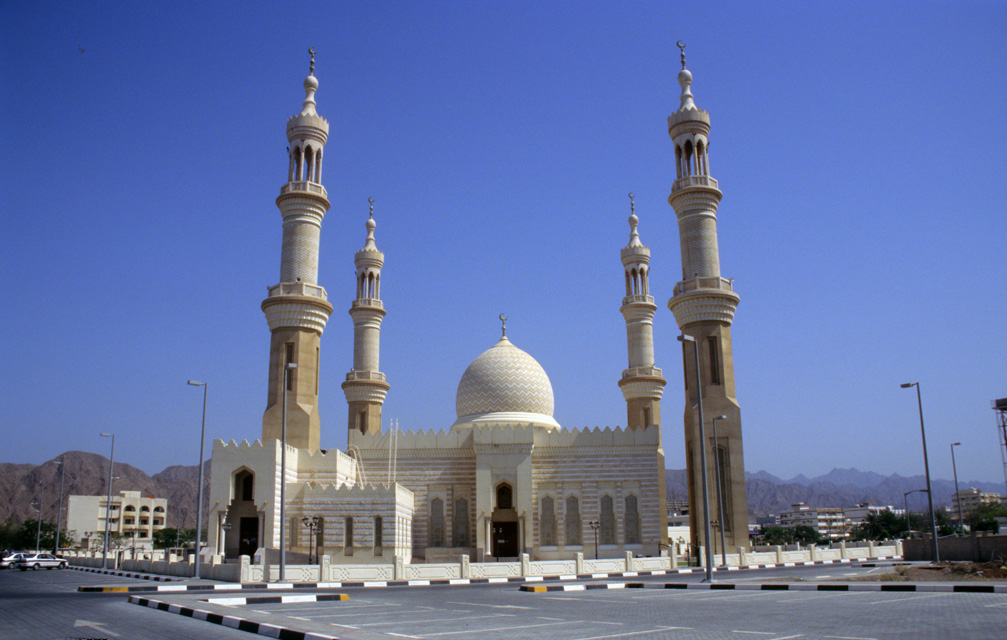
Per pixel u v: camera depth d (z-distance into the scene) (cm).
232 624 2403
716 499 7719
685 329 8262
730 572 6406
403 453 8456
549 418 9288
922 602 2923
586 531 8081
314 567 5328
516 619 2575
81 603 3353
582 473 8244
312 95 8625
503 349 9619
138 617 2688
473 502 8262
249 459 7025
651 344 10388
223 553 6944
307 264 8169
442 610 2944
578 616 2667
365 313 10281
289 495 7194
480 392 9244
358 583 5112
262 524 6881
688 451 8150
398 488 7231
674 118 8700
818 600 3181
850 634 2022
